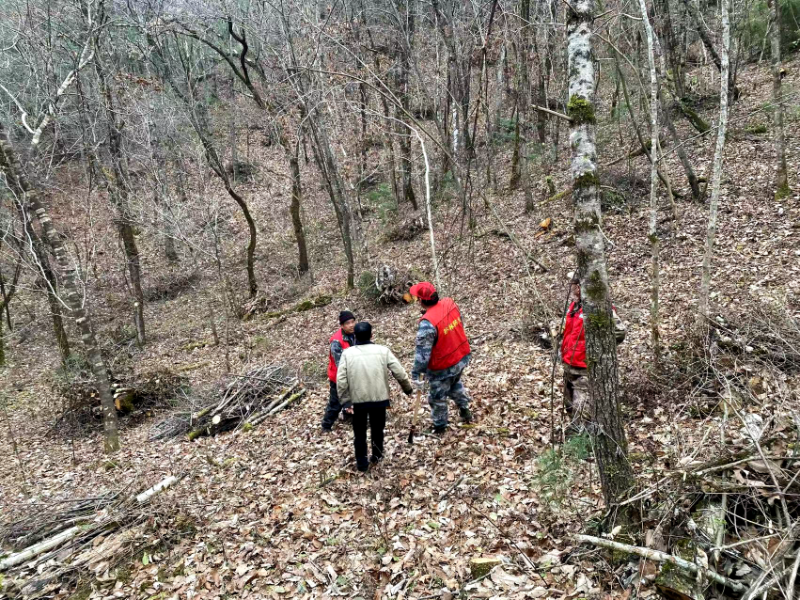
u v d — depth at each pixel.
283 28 13.40
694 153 12.02
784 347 5.23
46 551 4.77
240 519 4.89
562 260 10.69
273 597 3.82
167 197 15.38
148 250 21.88
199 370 12.50
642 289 8.47
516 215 13.51
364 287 13.54
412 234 16.22
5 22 12.34
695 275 8.28
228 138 23.92
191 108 16.81
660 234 10.03
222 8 14.25
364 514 4.68
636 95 13.55
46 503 5.97
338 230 20.02
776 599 2.63
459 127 12.94
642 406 5.41
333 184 15.20
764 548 2.87
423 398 6.96
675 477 3.50
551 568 3.54
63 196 15.33
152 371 11.26
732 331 5.80
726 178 10.67
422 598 3.57
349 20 13.88
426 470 5.23
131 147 17.89
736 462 3.31
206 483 5.84
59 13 13.01
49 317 18.16
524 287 10.23
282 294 16.61
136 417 10.03
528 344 8.14
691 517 3.23
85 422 10.11
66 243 14.97
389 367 5.32
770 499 3.09
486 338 8.88
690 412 4.98
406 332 10.78
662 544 3.12
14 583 4.29
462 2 12.73
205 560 4.35
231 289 16.48
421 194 18.20
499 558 3.73
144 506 5.27
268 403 8.53
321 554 4.21
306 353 11.54
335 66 13.16
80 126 14.72
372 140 17.30
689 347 5.82
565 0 3.23
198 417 8.41
